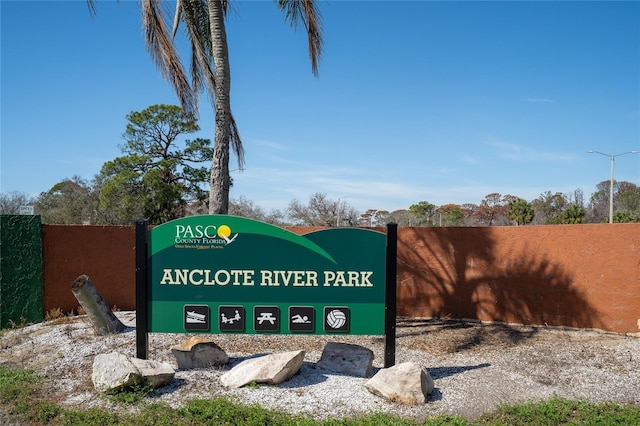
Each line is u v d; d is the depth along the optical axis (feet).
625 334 29.01
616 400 19.01
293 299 21.22
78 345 25.21
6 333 30.01
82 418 16.44
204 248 21.20
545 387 20.35
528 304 31.81
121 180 98.32
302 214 112.68
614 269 29.37
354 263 21.18
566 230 30.89
